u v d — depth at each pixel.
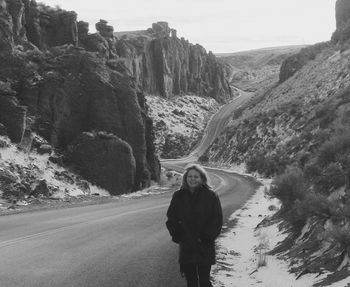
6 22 36.72
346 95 25.58
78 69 38.00
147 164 43.66
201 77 166.12
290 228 11.33
